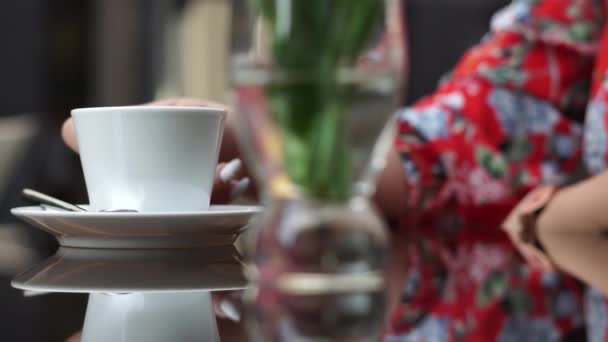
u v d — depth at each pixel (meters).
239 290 0.47
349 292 0.45
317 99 0.46
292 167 0.46
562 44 1.44
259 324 0.37
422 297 0.47
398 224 1.40
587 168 1.37
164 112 0.66
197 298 0.44
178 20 4.09
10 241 0.79
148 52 4.26
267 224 0.46
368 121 0.47
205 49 3.97
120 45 4.36
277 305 0.42
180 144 0.67
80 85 4.50
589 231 1.01
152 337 0.35
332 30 0.46
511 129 1.44
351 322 0.38
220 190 0.81
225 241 0.67
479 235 0.99
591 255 0.71
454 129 1.42
